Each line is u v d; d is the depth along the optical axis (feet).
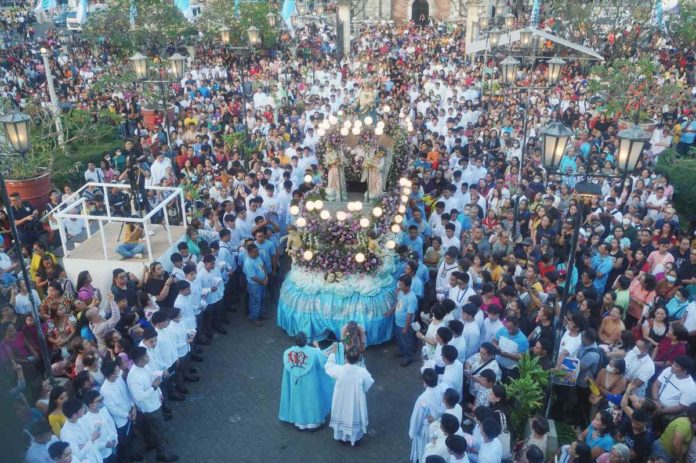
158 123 66.13
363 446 26.40
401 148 40.47
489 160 53.42
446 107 73.15
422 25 152.66
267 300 38.70
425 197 44.04
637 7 91.45
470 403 26.61
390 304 33.42
